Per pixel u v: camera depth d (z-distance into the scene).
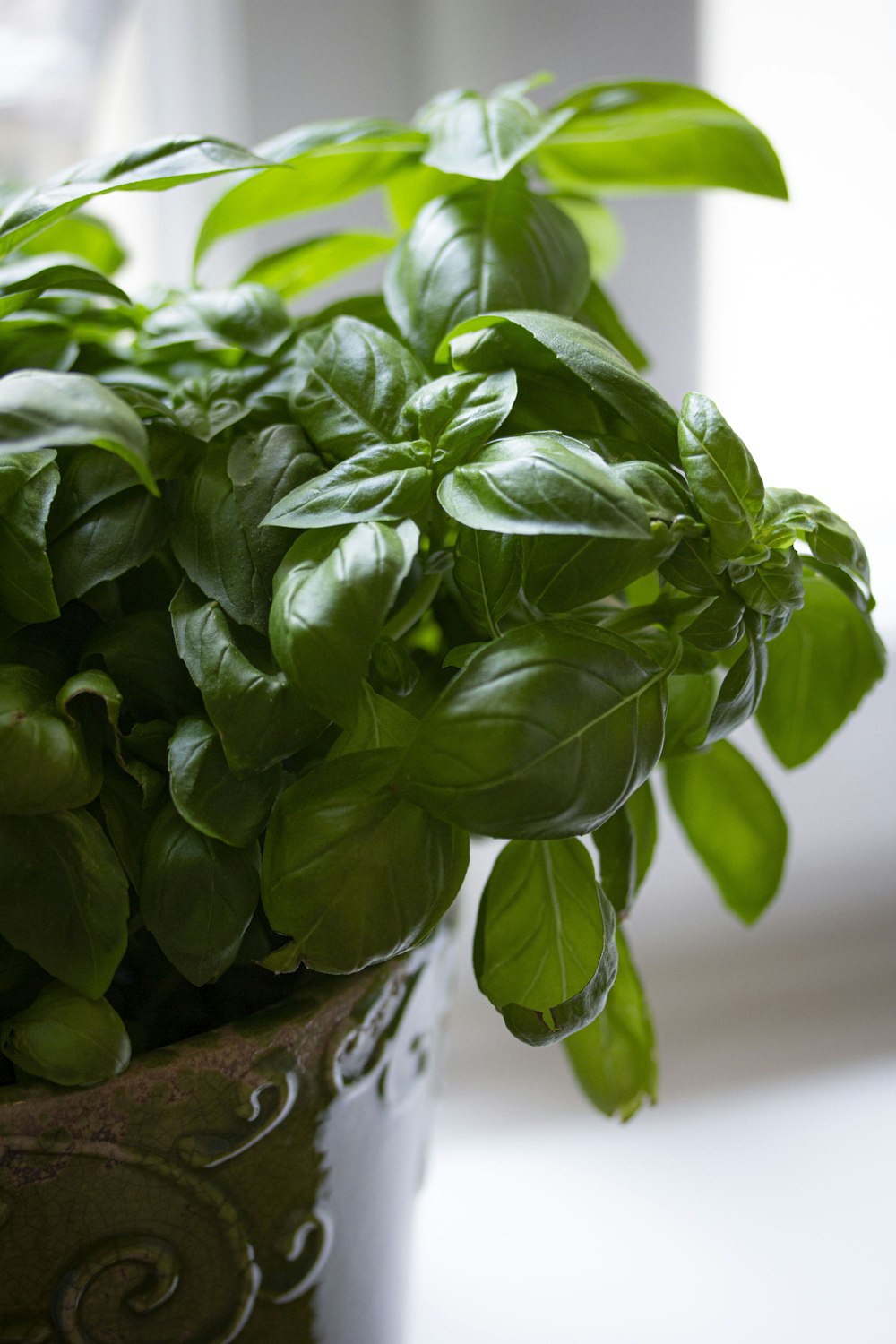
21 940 0.57
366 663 0.55
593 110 0.70
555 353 0.58
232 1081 0.59
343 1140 0.62
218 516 0.59
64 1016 0.57
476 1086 0.93
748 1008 1.00
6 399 0.53
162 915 0.58
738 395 1.02
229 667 0.57
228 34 0.89
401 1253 0.67
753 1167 0.83
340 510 0.57
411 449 0.58
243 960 0.61
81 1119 0.58
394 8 0.92
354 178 0.72
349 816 0.57
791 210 1.00
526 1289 0.77
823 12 0.96
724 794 0.70
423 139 0.67
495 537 0.58
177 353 0.66
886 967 1.04
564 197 0.75
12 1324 0.59
